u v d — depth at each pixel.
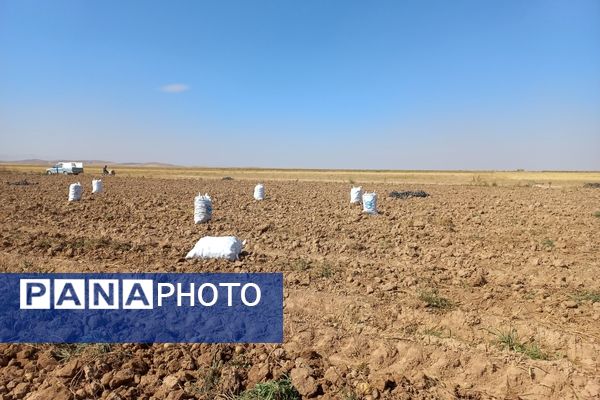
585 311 6.79
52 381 4.84
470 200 23.53
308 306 7.24
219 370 5.05
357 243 11.59
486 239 12.47
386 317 6.73
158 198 23.56
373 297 7.48
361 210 18.70
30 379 4.93
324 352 5.76
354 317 6.76
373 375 5.12
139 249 10.47
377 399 4.58
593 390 4.71
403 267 9.39
